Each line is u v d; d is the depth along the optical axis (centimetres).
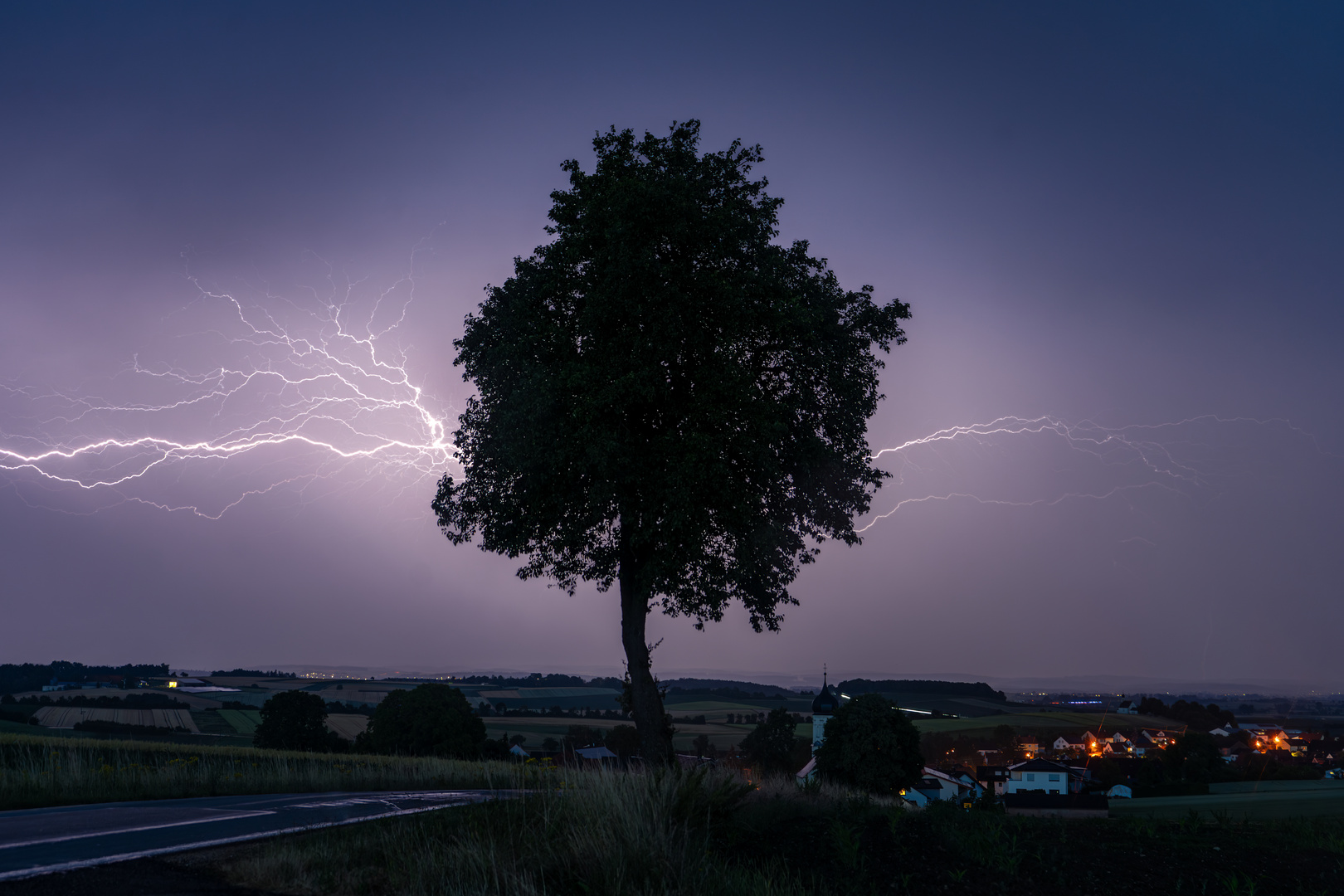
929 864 820
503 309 1661
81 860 725
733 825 947
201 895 647
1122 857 850
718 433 1465
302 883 704
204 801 1291
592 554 1683
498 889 687
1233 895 725
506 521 1638
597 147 1705
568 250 1562
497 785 1544
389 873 741
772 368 1650
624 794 921
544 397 1438
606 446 1403
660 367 1504
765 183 1725
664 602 1669
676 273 1510
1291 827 1116
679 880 745
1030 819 1092
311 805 1201
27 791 1262
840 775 5544
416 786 1678
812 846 886
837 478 1667
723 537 1577
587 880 750
